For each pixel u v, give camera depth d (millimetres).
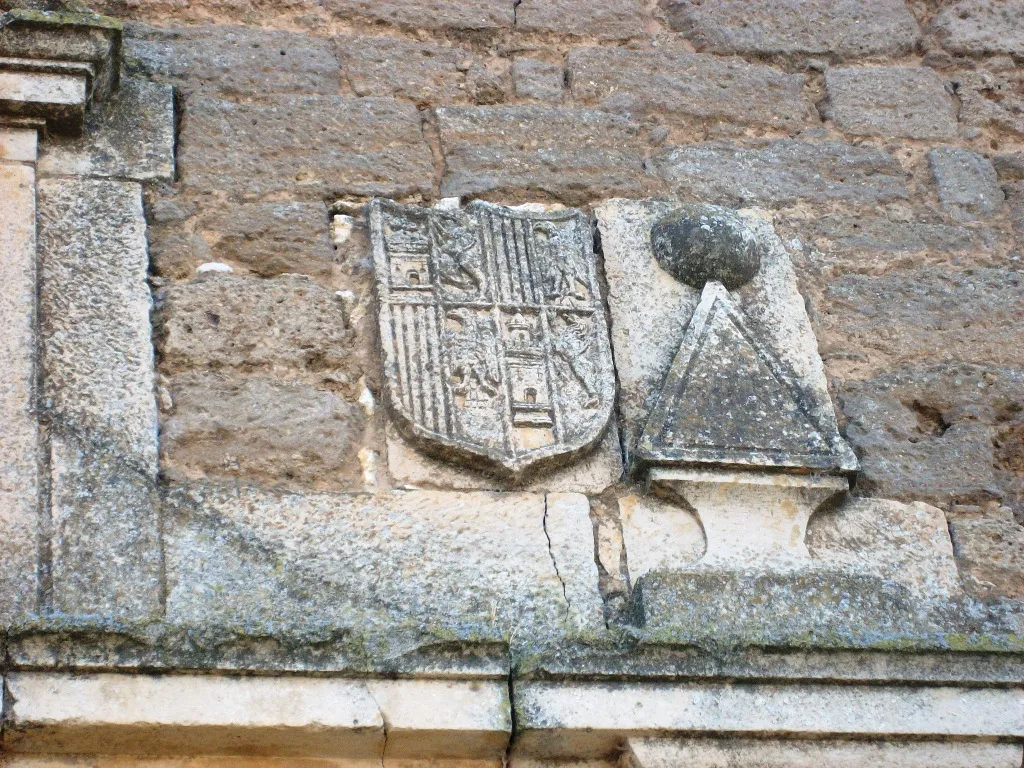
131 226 7871
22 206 7746
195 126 8336
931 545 7770
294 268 7969
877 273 8602
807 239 8633
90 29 8078
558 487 7555
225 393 7520
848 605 7359
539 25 9172
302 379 7648
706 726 6953
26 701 6477
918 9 9703
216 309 7727
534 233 8195
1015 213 8977
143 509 7129
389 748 6840
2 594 6797
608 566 7434
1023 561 7797
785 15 9469
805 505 7648
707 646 7027
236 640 6691
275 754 6797
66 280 7641
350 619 7027
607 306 8125
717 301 8117
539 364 7766
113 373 7438
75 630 6539
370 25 9000
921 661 7168
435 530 7340
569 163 8656
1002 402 8273
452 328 7785
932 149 9148
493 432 7531
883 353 8352
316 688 6742
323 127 8492
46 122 7980
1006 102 9445
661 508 7586
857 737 7074
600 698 6938
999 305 8562
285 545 7180
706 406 7746
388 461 7477
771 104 9141
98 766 6645
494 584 7254
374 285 7871
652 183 8688
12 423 7172
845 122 9172
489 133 8695
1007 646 7203
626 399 7852
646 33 9305
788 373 8102
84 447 7215
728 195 8742
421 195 8414
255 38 8766
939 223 8859
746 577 7352
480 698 6859
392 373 7598
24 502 7020
